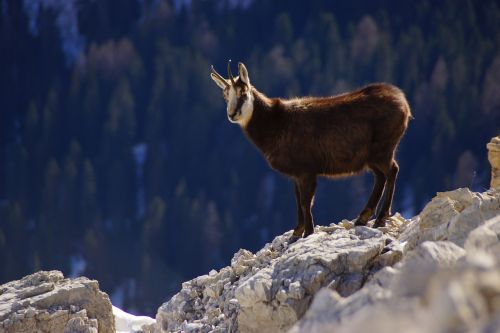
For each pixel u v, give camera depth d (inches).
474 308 697.0
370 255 1255.5
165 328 1544.0
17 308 1460.4
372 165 1563.7
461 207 1328.7
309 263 1250.0
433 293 754.2
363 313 824.3
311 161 1568.7
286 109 1583.4
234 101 1577.3
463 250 1028.5
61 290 1483.8
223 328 1343.5
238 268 1504.7
